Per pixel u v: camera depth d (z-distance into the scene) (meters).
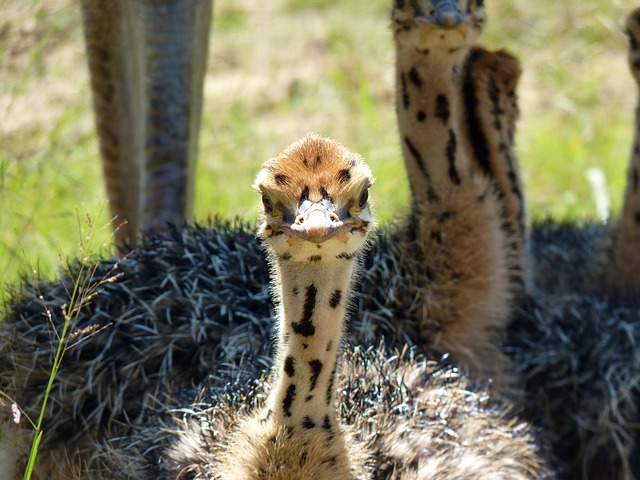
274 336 11.33
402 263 12.91
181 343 12.12
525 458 11.98
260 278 12.54
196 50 14.34
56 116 18.16
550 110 22.50
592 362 13.21
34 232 16.14
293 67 23.53
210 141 20.30
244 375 11.42
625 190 14.48
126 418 11.84
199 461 10.77
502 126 13.52
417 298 12.77
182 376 12.05
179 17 14.05
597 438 13.12
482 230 12.89
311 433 10.01
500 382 13.02
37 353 12.23
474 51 13.46
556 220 17.03
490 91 13.34
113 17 14.45
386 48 23.89
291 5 25.70
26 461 12.15
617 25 22.09
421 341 12.80
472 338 13.01
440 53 12.47
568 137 21.34
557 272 15.04
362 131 20.62
